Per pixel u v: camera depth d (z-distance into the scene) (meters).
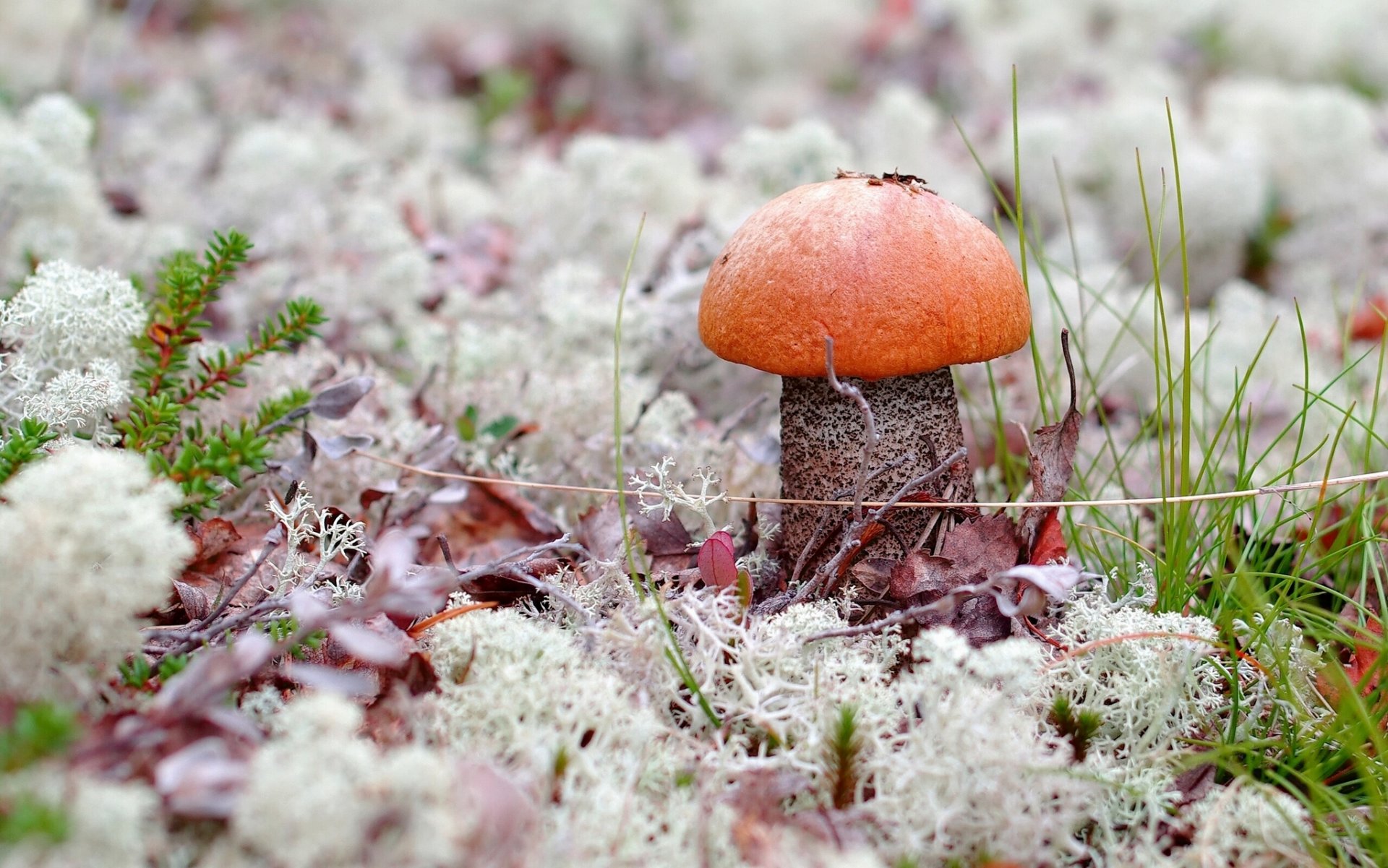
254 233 0.64
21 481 0.34
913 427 0.42
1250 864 0.36
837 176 0.41
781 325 0.40
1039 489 0.42
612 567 0.42
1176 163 0.43
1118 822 0.37
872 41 1.32
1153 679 0.39
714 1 1.32
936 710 0.36
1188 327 0.43
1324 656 0.41
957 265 0.40
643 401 0.52
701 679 0.39
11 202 0.54
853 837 0.35
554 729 0.36
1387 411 0.55
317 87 1.08
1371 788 0.36
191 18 1.32
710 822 0.35
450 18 1.38
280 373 0.49
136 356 0.46
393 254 0.59
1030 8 1.19
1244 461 0.44
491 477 0.48
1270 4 1.16
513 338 0.55
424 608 0.36
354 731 0.36
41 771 0.31
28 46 0.93
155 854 0.33
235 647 0.36
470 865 0.32
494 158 0.94
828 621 0.40
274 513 0.44
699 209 0.71
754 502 0.44
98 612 0.34
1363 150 0.78
